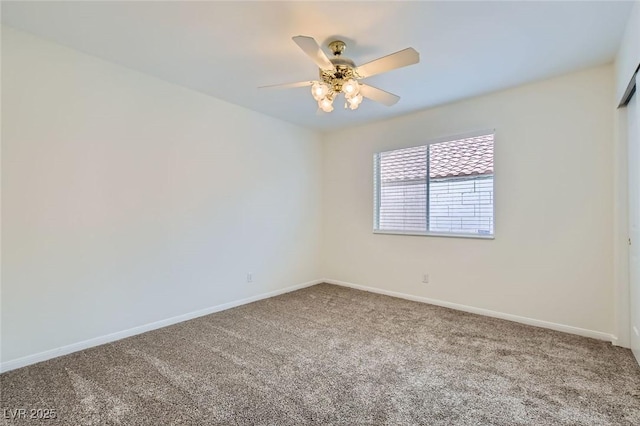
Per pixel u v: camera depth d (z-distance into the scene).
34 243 2.25
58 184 2.36
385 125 4.16
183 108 3.14
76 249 2.45
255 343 2.60
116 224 2.67
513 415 1.68
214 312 3.42
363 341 2.64
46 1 1.84
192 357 2.34
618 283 2.53
